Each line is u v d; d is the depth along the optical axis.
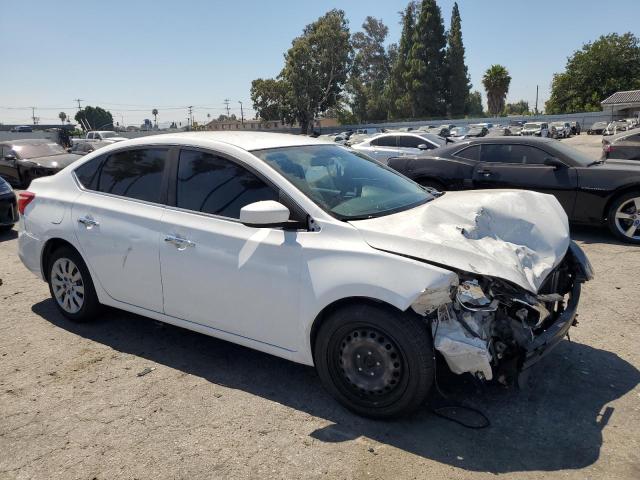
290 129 60.03
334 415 3.15
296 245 3.15
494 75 66.31
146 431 3.01
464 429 2.99
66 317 4.59
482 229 3.29
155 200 3.84
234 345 4.14
